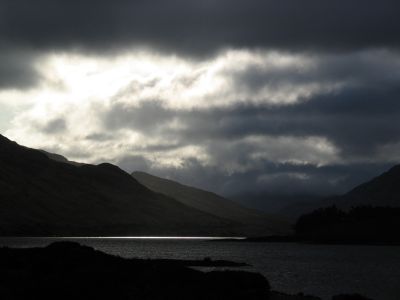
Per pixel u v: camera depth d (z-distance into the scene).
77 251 88.44
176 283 69.31
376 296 88.12
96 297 56.91
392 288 99.81
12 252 84.81
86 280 64.44
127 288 62.25
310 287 100.06
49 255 84.44
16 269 73.25
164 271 77.69
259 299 69.00
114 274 70.94
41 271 72.81
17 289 56.97
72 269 75.88
